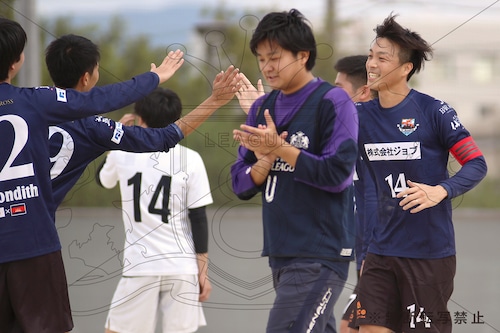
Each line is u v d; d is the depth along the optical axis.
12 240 10.12
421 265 11.59
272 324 11.22
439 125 11.43
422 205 10.84
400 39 11.47
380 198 11.84
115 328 13.14
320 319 11.17
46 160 10.32
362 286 12.00
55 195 11.12
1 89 10.17
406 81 11.77
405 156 11.57
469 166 11.26
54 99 10.22
